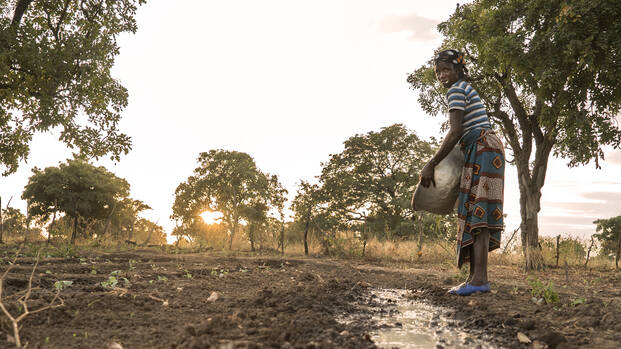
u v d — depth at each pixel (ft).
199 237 43.70
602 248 37.63
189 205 118.62
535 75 29.43
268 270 19.80
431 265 30.25
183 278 15.25
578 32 27.07
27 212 30.37
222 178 119.03
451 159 13.16
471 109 12.87
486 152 12.34
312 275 16.62
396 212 90.74
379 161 100.12
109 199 85.92
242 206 114.42
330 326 7.80
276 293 10.66
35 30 43.93
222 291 11.89
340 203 96.63
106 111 50.21
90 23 49.62
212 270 17.98
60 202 81.20
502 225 12.32
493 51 31.12
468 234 12.51
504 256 37.09
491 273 25.85
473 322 8.79
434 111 43.65
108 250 29.50
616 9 26.50
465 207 12.61
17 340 6.07
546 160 36.27
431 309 10.76
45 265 17.60
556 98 31.32
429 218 56.95
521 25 31.91
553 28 28.53
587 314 9.46
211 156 122.72
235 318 7.75
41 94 43.09
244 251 38.70
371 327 8.27
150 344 6.28
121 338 6.60
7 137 50.19
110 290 11.35
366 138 99.35
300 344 6.18
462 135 12.92
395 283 17.21
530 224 35.83
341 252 36.91
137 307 9.02
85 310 8.42
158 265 20.47
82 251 26.71
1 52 38.32
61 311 8.13
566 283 19.13
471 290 12.46
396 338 7.55
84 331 6.94
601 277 24.81
